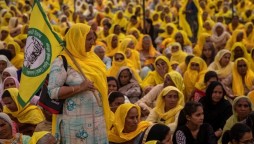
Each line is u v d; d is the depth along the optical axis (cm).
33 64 983
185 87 1560
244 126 1025
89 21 3216
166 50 2112
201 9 3369
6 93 1216
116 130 1092
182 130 1082
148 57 2073
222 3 3806
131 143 1098
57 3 4038
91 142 930
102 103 942
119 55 1708
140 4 4112
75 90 910
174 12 3588
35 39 984
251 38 2422
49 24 971
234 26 2708
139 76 1720
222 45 2303
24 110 1219
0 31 2333
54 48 966
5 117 1005
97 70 937
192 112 1072
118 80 1474
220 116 1260
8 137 1010
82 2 4097
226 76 1596
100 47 1856
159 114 1222
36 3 982
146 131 1036
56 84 914
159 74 1575
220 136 1187
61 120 934
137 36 2467
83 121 923
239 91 1562
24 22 2886
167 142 1025
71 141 929
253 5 3766
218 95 1252
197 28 2805
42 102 944
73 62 923
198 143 1079
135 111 1090
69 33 930
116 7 4131
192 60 1562
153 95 1381
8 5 3816
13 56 1836
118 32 2509
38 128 1159
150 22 2678
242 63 1566
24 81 989
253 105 1325
